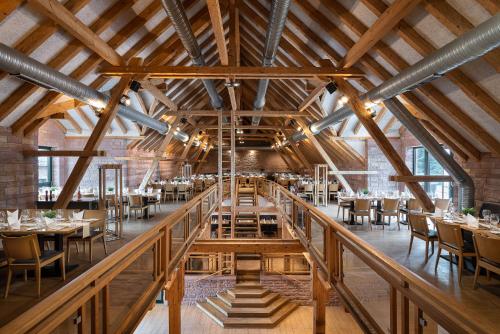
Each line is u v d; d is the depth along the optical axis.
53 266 5.21
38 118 6.89
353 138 11.52
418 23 4.65
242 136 20.55
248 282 9.92
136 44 6.83
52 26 4.81
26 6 4.36
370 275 6.12
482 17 3.81
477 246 4.31
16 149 6.61
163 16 6.74
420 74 4.56
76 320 1.95
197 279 9.94
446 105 5.58
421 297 1.91
